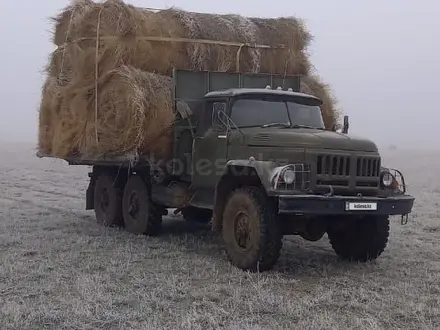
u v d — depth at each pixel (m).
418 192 18.27
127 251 8.41
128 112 8.70
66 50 10.08
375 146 7.55
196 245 9.04
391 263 8.08
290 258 8.32
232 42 10.09
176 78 9.11
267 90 8.52
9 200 14.79
